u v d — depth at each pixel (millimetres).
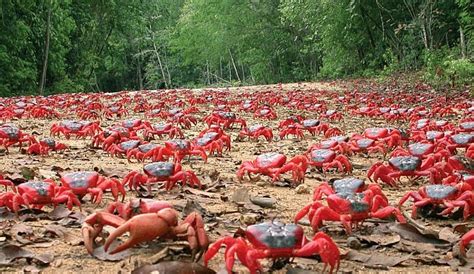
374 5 40281
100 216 3859
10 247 4043
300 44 54219
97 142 10391
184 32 64562
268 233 3541
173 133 11891
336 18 41031
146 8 57000
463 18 28984
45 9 40781
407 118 16375
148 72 73062
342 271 3883
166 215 3531
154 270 3410
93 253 4055
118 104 19516
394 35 40031
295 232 3572
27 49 40219
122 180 6691
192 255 3535
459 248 4152
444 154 7469
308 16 42688
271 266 3912
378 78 36719
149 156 8562
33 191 5102
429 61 31062
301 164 7188
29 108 17641
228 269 3383
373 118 17391
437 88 26891
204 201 6086
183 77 79625
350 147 9484
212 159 9344
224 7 55688
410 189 7004
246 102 20156
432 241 4637
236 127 14953
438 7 36469
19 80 38531
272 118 16953
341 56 43938
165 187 6461
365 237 4621
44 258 4012
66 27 43969
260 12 54688
